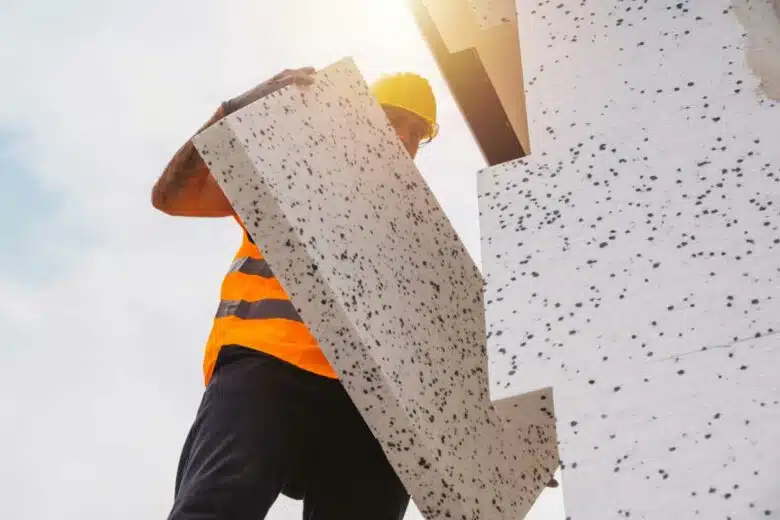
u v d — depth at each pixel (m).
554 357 2.38
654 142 2.62
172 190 3.36
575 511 2.17
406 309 3.05
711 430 2.17
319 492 3.20
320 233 2.89
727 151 2.54
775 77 2.63
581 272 2.49
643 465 2.18
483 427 3.14
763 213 2.42
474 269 3.53
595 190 2.60
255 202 2.84
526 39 2.92
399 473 2.89
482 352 3.32
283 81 3.13
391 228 3.19
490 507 3.01
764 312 2.28
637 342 2.34
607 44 2.84
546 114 2.78
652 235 2.48
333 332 2.83
